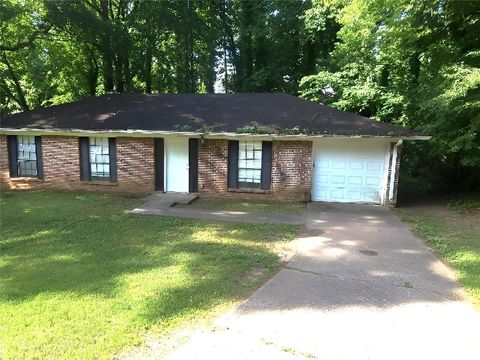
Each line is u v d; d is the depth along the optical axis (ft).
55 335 14.73
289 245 27.30
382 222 34.88
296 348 14.14
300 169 45.01
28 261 23.68
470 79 37.32
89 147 50.49
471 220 35.47
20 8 63.31
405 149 59.11
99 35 77.56
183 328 15.39
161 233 30.35
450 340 14.90
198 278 20.67
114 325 15.47
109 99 59.06
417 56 55.16
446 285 20.17
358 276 21.31
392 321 16.28
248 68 102.37
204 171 47.60
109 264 22.94
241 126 45.55
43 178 52.54
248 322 15.96
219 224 33.42
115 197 46.03
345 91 63.31
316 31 85.71
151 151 48.75
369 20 55.62
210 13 99.76
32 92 92.12
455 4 41.47
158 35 92.12
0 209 39.09
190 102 55.26
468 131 40.96
